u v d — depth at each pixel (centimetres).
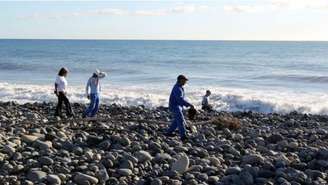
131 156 1196
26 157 1195
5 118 1862
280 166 1170
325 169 1173
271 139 1562
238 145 1437
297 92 3991
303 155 1312
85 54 10906
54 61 8425
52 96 3469
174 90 1546
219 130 1784
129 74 6072
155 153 1298
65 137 1436
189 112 1563
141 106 2717
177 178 1090
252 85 4712
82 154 1258
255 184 1052
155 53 11500
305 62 8144
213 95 3472
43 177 1041
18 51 12275
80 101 3278
